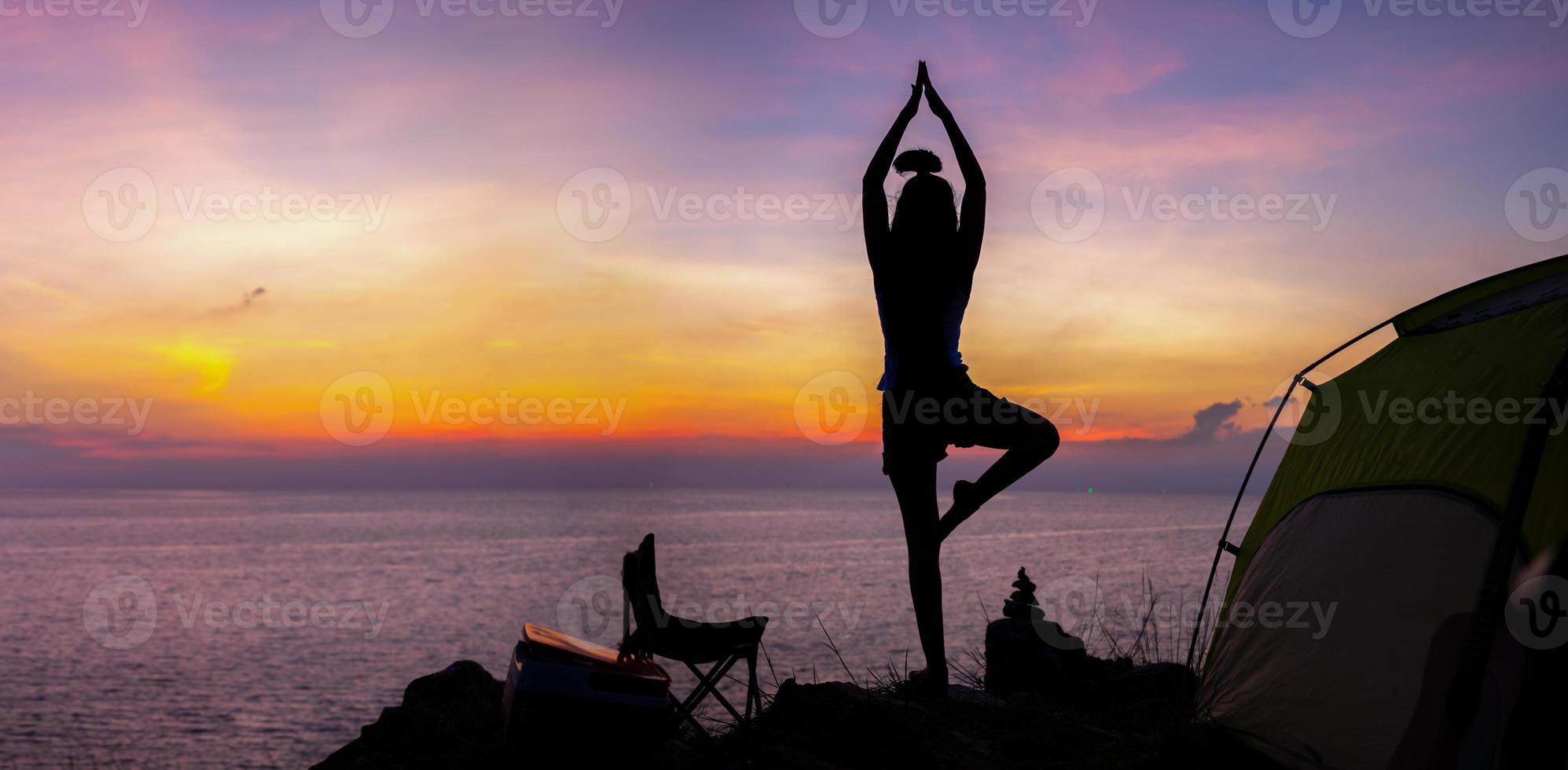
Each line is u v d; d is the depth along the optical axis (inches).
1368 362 167.5
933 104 146.2
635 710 124.6
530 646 129.7
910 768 132.4
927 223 139.7
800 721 148.6
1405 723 116.7
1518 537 110.3
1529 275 145.6
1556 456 112.3
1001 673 187.2
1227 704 148.1
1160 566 3609.7
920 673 164.1
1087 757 140.3
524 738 122.6
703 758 137.0
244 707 2704.2
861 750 137.0
